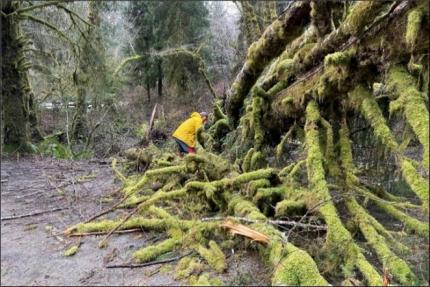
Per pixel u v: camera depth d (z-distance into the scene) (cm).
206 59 2073
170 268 380
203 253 395
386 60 452
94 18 1450
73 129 1347
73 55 1307
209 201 532
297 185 502
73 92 1469
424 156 369
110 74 1608
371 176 538
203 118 915
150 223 470
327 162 510
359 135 558
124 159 980
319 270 368
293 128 618
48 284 350
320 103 555
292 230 417
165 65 2122
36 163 908
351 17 470
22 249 423
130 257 405
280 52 710
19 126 1031
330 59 488
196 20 2162
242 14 1605
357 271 377
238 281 347
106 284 350
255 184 492
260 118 676
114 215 535
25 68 1043
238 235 421
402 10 422
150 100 2219
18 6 1027
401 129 492
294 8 609
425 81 419
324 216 410
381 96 521
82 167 888
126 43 2223
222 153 780
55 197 620
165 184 629
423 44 408
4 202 586
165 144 1136
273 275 347
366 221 415
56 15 1438
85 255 411
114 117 1599
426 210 360
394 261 354
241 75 806
